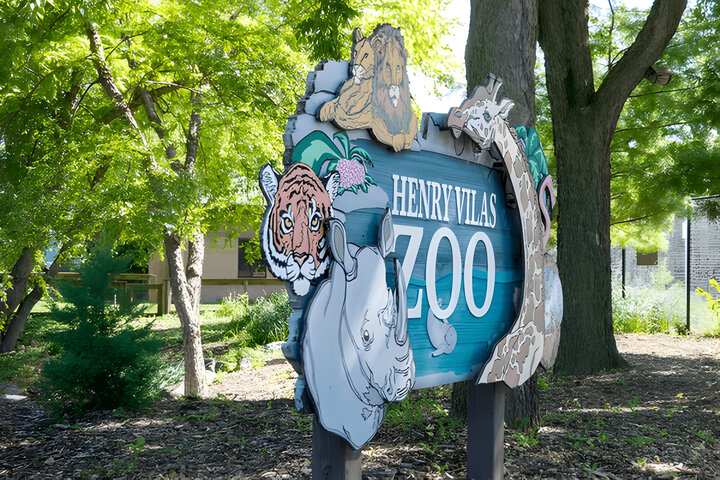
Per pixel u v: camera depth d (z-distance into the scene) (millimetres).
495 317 3850
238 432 5684
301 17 9992
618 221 13352
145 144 8547
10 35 6602
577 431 5562
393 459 4477
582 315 9336
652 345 12414
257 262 26859
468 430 3971
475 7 5734
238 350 12875
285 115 9578
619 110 9180
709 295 13297
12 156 8672
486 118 3682
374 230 3041
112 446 5410
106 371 6961
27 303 12594
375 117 2994
